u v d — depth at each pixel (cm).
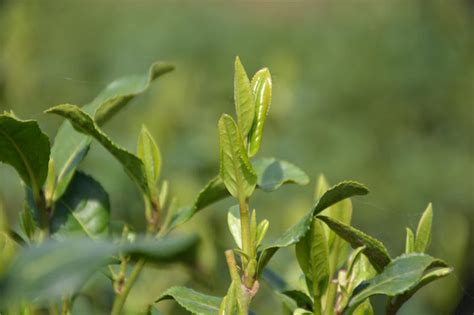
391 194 779
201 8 951
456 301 342
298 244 178
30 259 112
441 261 183
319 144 751
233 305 168
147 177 207
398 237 600
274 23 1052
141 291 309
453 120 890
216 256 358
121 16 886
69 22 816
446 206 786
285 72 723
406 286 175
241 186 172
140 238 202
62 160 215
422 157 812
